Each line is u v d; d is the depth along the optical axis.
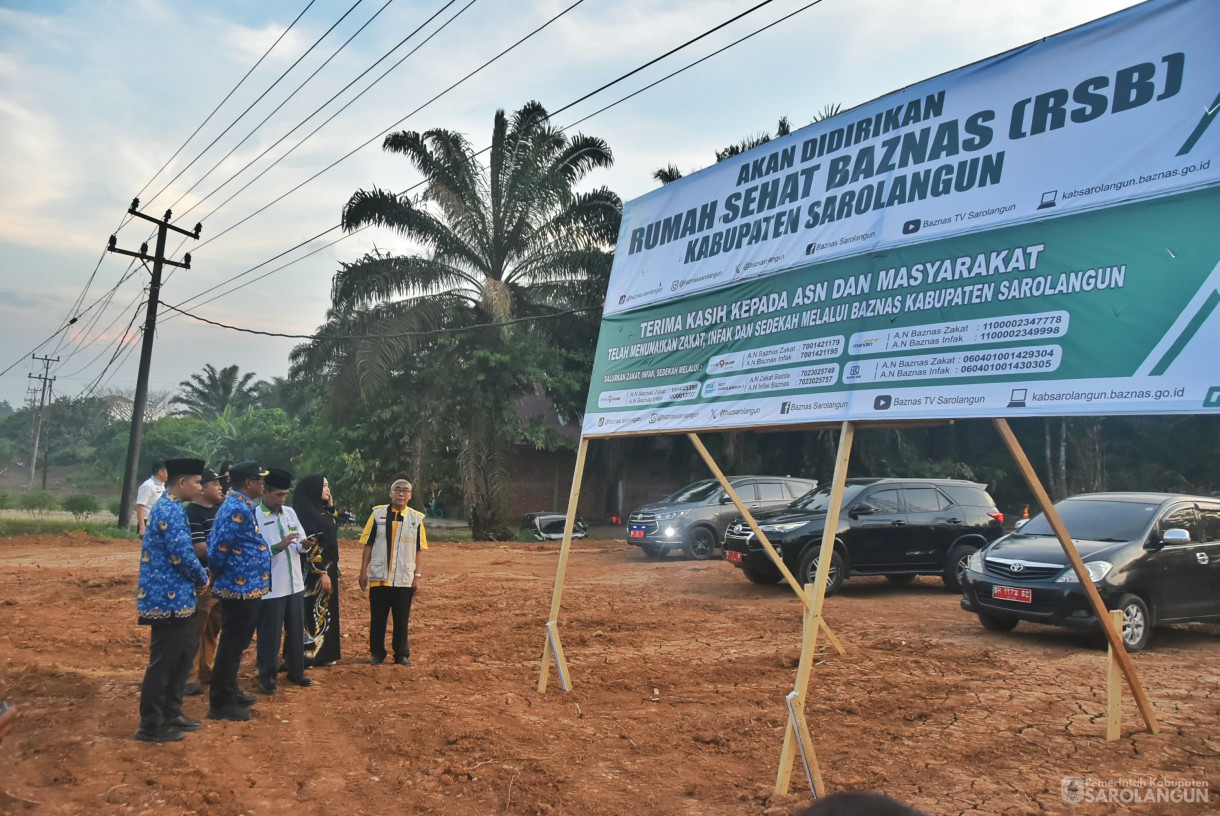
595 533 32.62
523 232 28.19
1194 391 4.27
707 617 10.74
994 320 5.12
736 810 4.69
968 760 5.50
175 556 5.81
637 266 8.30
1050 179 5.03
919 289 5.54
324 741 5.89
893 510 13.34
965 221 5.38
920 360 5.44
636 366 7.96
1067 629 10.22
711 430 6.92
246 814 4.62
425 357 27.48
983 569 9.83
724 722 6.33
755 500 18.50
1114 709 5.93
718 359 7.04
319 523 8.02
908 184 5.78
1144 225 4.59
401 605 8.16
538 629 9.91
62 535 21.12
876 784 5.07
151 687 5.83
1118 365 4.56
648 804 4.78
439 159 27.48
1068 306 4.81
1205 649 9.30
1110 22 4.91
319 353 29.95
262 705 6.72
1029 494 36.53
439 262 27.78
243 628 6.37
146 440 61.12
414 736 5.92
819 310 6.21
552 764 5.39
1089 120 4.93
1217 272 4.30
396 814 4.66
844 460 5.68
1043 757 5.55
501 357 26.17
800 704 4.97
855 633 9.82
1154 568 9.19
